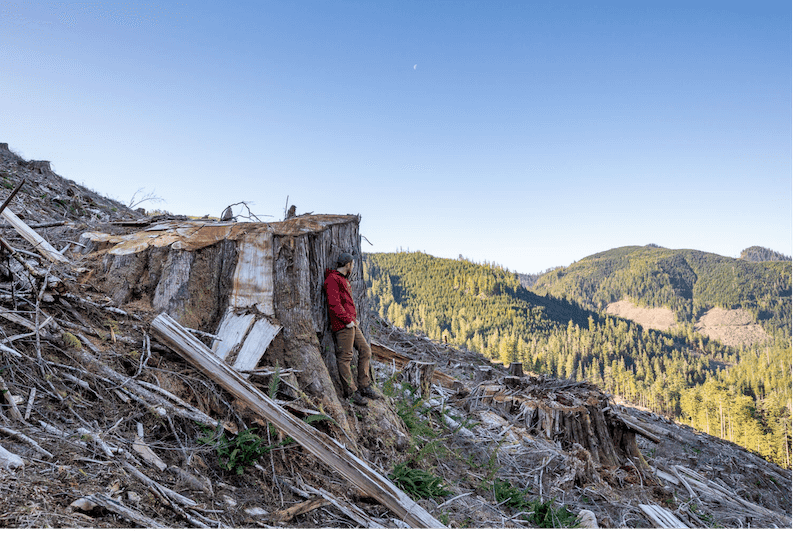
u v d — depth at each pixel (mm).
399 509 3730
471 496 4910
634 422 8367
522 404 7613
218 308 4820
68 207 8219
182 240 4898
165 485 2969
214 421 3717
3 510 2115
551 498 5371
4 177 8180
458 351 13812
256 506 3248
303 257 5215
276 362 4723
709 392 127562
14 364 3250
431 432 5883
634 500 5945
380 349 8789
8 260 4055
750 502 8086
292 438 3867
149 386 3656
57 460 2678
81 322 3982
